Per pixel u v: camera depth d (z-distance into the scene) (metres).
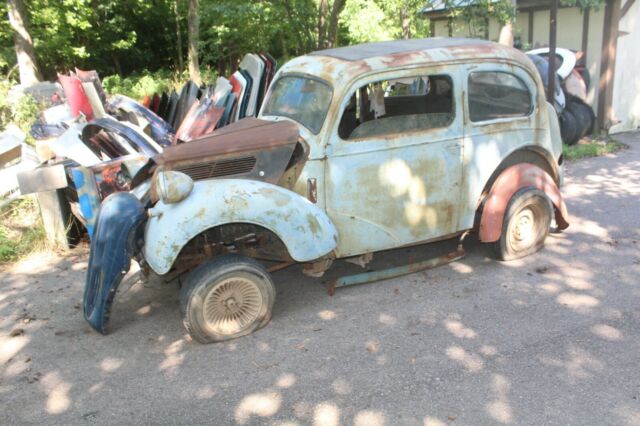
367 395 3.51
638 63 11.21
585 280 4.97
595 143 10.28
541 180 5.31
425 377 3.66
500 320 4.35
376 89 4.87
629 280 4.93
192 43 15.55
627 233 6.03
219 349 4.14
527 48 11.59
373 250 4.81
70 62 22.30
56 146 5.80
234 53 18.66
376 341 4.13
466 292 4.84
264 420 3.33
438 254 5.69
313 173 4.45
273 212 4.13
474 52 4.89
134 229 4.20
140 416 3.41
